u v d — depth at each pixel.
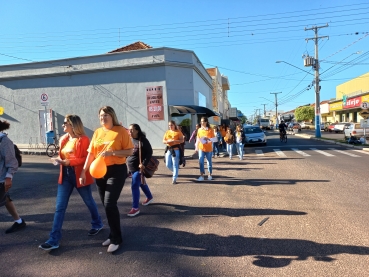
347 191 6.64
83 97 17.16
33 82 17.84
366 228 4.36
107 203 3.75
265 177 8.50
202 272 3.20
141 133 5.20
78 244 3.99
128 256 3.60
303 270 3.21
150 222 4.80
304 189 6.90
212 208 5.51
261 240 4.01
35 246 3.94
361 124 17.97
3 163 4.14
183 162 8.07
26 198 6.43
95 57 16.81
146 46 20.38
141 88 16.39
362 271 3.16
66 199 3.96
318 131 27.69
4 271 3.28
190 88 17.00
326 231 4.27
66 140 4.04
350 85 46.06
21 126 18.31
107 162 3.79
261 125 68.88
